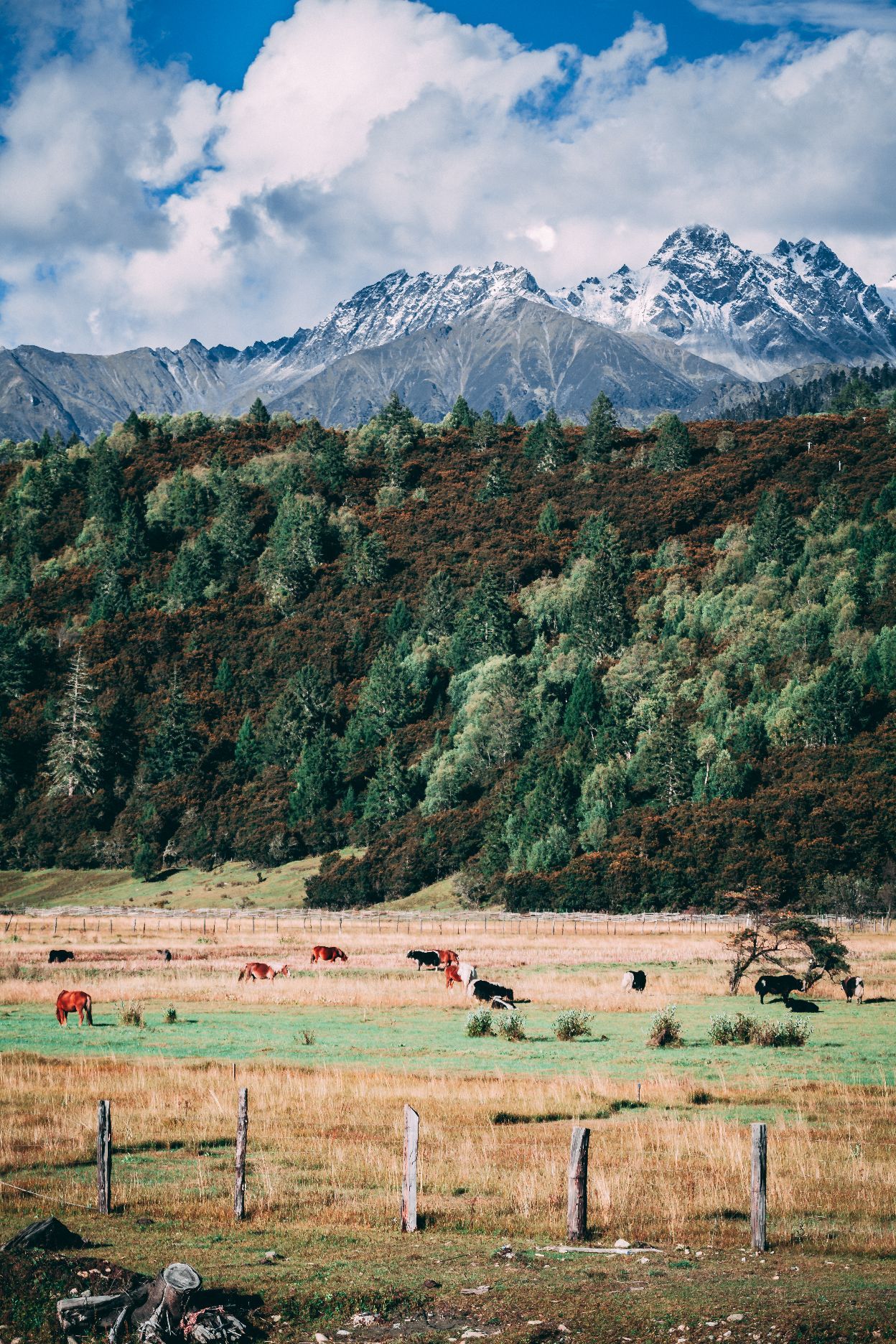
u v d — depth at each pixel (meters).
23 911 109.19
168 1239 15.25
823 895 94.19
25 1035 33.97
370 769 145.75
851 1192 17.73
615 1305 12.90
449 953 58.69
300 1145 20.73
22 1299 12.55
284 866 133.50
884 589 148.00
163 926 92.88
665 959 62.44
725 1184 17.95
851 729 122.69
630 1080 27.59
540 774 124.12
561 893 104.19
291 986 46.94
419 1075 27.44
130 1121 22.19
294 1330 12.41
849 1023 38.94
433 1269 14.26
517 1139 21.25
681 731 124.38
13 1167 19.09
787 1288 13.37
